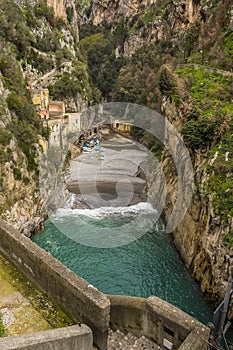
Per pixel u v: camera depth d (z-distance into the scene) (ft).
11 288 31.81
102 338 26.71
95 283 67.97
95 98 216.74
